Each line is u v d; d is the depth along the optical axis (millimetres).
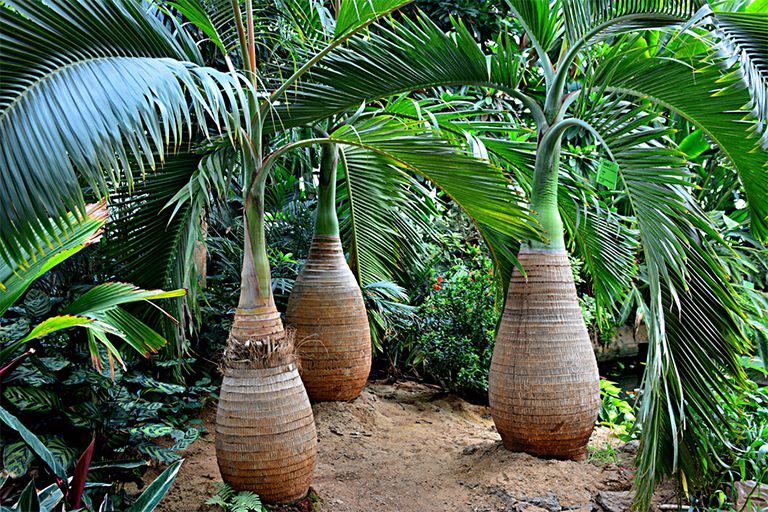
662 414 2588
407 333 4766
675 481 2629
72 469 2270
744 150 2553
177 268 2906
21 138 1313
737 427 2908
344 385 3768
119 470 2586
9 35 1438
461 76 2920
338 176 4133
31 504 1600
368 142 2688
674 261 2479
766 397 3230
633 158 2570
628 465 2826
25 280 1895
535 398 2801
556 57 5523
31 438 1839
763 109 2195
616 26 2799
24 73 1415
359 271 4277
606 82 2611
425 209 4191
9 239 1288
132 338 2111
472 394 4527
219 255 4406
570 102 3014
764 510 2354
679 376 2740
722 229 4488
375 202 4059
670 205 2518
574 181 3254
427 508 2580
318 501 2578
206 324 3893
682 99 2609
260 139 2375
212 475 2764
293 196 5152
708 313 2760
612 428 3539
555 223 2961
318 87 2797
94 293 2057
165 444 3111
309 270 3770
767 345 3410
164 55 2080
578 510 2465
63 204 1339
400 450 3273
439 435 3553
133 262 2854
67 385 2438
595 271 3549
